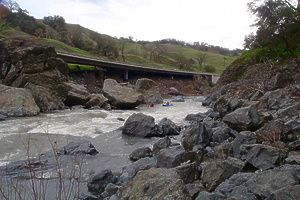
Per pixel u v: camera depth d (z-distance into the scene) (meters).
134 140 12.90
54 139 12.11
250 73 39.41
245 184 5.25
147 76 71.25
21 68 23.27
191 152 7.89
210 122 13.79
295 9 38.97
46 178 7.21
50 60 25.52
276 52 42.41
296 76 24.27
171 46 178.50
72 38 88.25
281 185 4.41
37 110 19.72
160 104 35.28
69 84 27.16
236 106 15.34
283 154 6.42
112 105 28.59
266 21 41.03
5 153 9.64
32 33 76.00
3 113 18.11
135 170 7.65
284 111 11.28
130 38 162.50
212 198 4.76
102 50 87.44
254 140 8.48
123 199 4.99
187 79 80.12
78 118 18.55
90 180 6.75
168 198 4.14
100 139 12.80
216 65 133.25
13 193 5.68
